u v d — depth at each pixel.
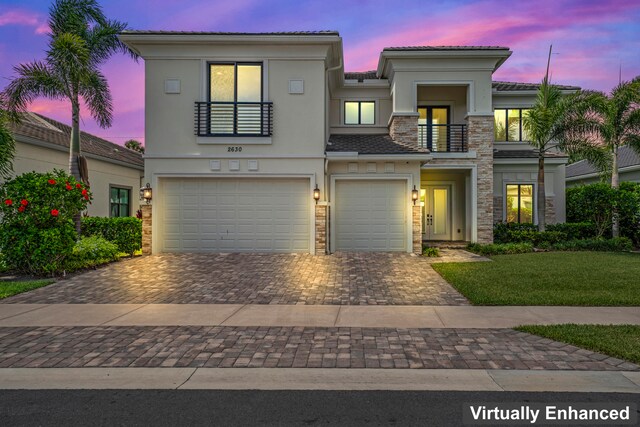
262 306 7.73
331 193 14.73
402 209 14.86
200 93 14.13
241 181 14.39
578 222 18.27
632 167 20.70
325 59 14.28
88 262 11.48
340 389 4.34
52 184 10.52
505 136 19.06
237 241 14.38
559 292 8.46
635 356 4.98
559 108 15.81
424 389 4.33
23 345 5.65
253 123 14.27
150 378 4.62
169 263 12.26
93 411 3.90
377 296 8.49
